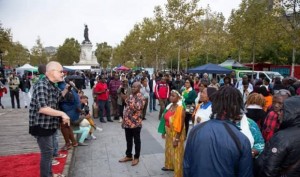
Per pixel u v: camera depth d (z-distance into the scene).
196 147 2.11
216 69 14.60
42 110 3.58
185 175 2.20
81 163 6.10
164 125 5.59
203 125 2.20
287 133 2.23
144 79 11.40
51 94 3.87
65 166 5.50
